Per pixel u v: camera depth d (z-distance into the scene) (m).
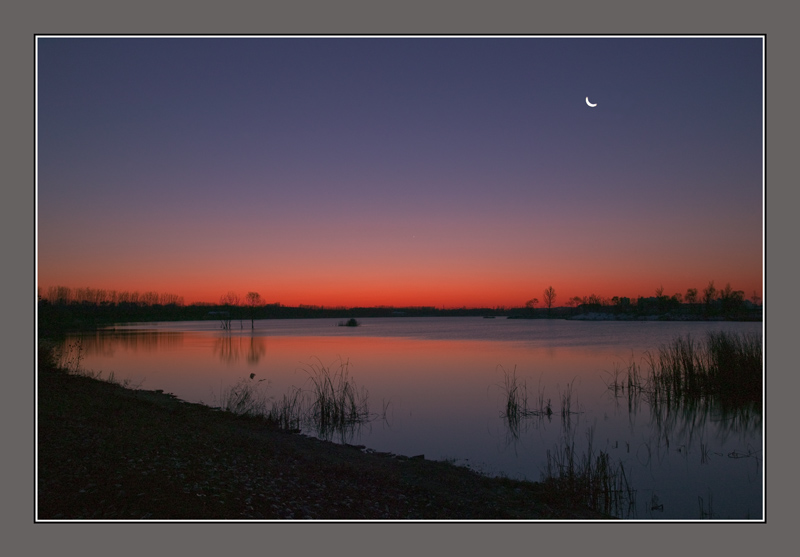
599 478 12.13
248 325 132.62
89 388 19.53
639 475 13.55
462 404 23.34
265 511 8.62
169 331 89.44
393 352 48.34
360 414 21.11
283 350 51.00
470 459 15.04
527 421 20.03
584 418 20.73
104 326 105.50
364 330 103.69
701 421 20.17
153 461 9.87
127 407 16.22
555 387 27.83
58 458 9.20
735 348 25.08
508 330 99.12
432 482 11.92
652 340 61.31
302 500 9.50
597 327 101.94
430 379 30.67
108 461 9.42
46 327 44.28
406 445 16.66
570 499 11.34
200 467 10.09
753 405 22.64
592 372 33.41
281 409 21.17
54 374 21.56
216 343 60.66
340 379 28.14
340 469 12.05
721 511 11.03
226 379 29.88
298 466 11.88
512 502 10.77
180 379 29.78
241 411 19.91
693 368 25.16
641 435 18.05
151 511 7.74
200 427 14.77
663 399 24.14
